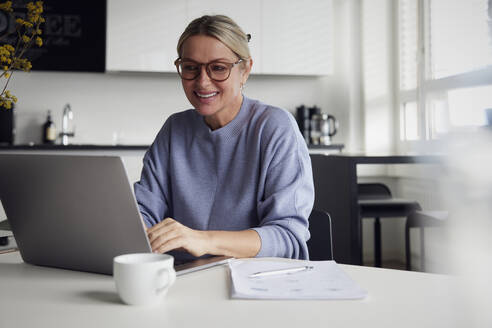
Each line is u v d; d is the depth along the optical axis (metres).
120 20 3.87
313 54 4.08
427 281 0.81
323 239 1.26
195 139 1.38
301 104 4.38
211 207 1.33
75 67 4.01
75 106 4.14
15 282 0.82
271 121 1.29
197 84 1.23
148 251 0.81
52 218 0.89
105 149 3.51
